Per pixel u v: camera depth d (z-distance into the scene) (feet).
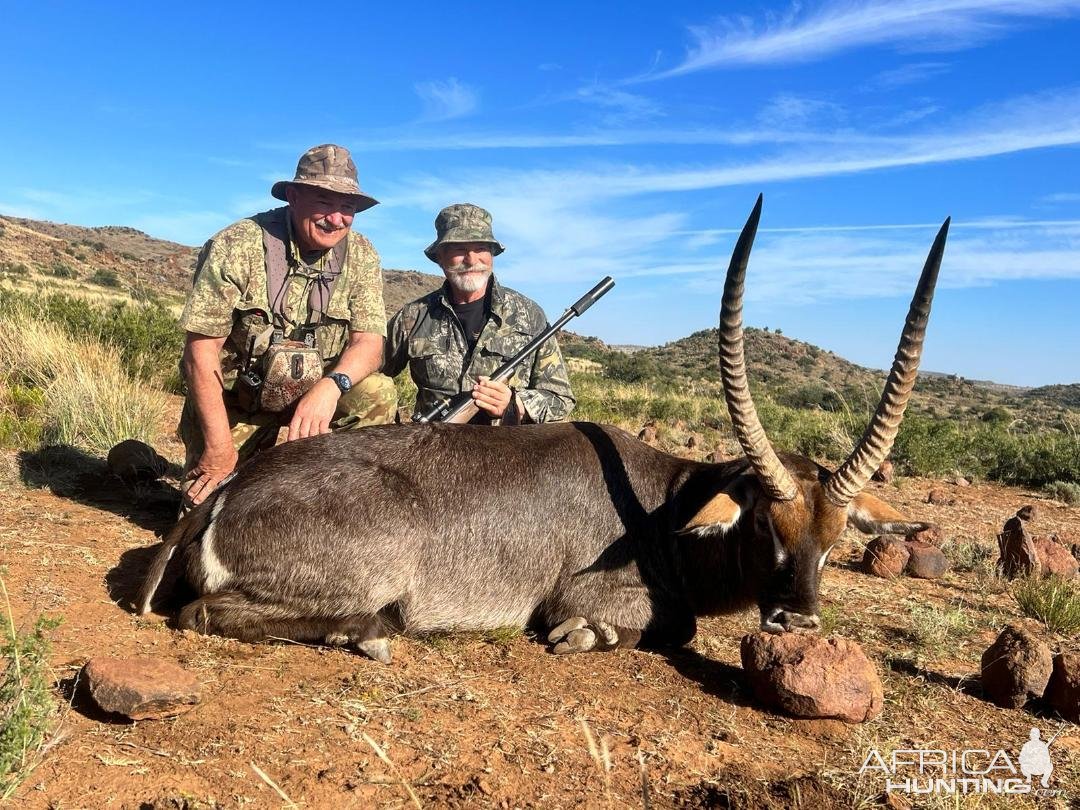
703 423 60.70
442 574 13.82
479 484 14.16
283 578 12.92
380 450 14.03
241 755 9.59
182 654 12.07
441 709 11.36
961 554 23.98
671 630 15.01
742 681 13.53
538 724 11.26
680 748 11.03
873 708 12.31
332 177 16.25
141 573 14.94
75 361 29.50
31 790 8.50
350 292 17.58
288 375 16.61
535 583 14.47
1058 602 18.92
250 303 16.52
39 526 16.70
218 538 12.98
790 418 60.39
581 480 14.88
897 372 12.87
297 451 13.82
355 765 9.68
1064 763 11.78
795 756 11.21
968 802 10.37
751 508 14.10
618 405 61.16
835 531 13.60
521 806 9.29
